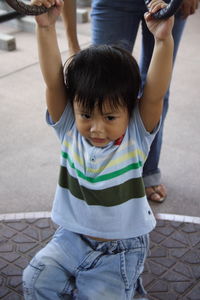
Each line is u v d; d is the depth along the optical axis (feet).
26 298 4.68
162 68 4.02
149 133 4.36
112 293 4.44
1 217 6.93
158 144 7.11
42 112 10.26
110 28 6.37
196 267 6.07
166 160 8.48
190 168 8.27
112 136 4.15
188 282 5.84
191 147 8.92
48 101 4.45
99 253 4.52
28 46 14.14
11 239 6.48
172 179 7.96
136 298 5.49
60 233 4.79
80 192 4.45
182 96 11.07
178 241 6.48
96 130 4.08
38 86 11.55
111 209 4.36
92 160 4.25
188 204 7.35
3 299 5.56
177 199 7.46
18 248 6.33
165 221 6.88
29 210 7.16
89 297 4.43
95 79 3.93
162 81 4.08
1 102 10.66
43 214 7.00
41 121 9.85
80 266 4.56
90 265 4.52
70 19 6.44
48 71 4.25
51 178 7.95
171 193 7.60
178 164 8.37
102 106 3.98
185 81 11.85
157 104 4.21
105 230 4.44
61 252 4.61
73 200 4.54
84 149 4.34
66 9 6.34
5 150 8.73
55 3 3.95
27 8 3.61
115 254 4.50
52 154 8.64
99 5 6.29
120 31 6.39
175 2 3.56
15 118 9.95
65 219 4.58
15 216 6.95
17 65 12.73
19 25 15.44
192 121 9.92
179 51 13.75
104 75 3.94
